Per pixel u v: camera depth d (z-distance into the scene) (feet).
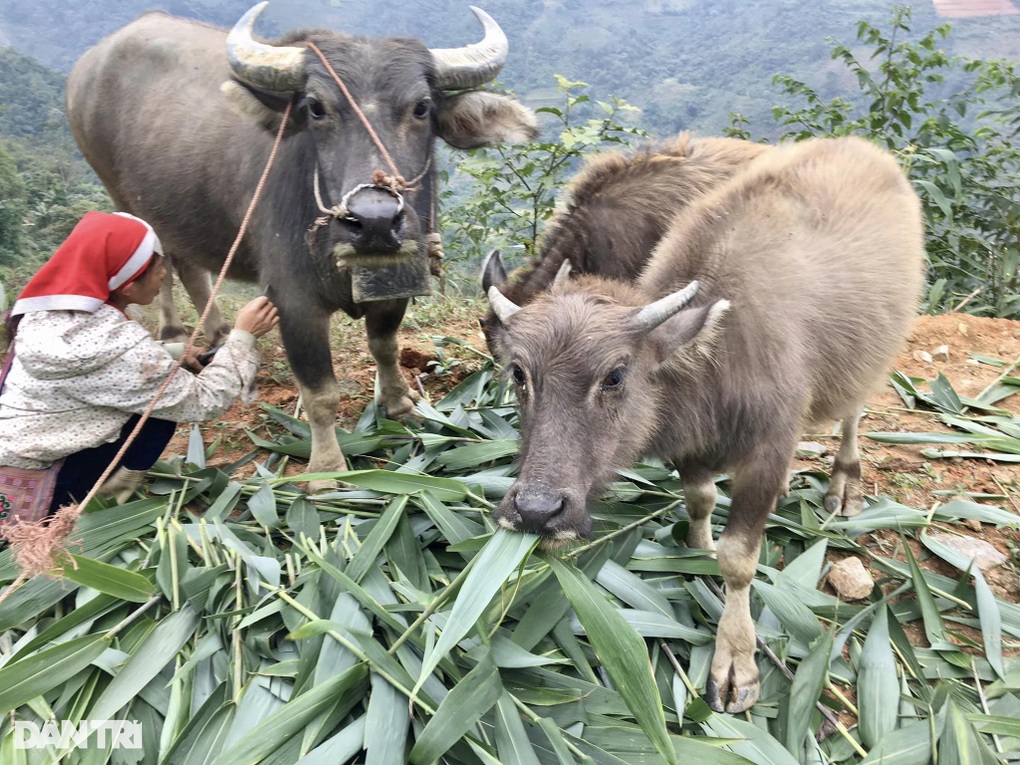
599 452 7.98
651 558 10.06
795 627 9.12
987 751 7.72
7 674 7.69
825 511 11.87
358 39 10.62
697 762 7.48
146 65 14.94
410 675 7.87
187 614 8.87
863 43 23.36
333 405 11.99
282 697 8.04
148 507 10.48
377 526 9.66
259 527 10.84
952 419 14.06
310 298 11.52
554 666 8.89
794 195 10.18
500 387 14.11
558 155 20.07
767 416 8.75
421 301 20.62
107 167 16.40
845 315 9.71
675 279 9.21
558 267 10.67
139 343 9.59
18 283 24.41
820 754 8.06
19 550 7.59
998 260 22.41
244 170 12.19
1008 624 9.62
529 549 7.39
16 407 9.62
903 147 22.67
